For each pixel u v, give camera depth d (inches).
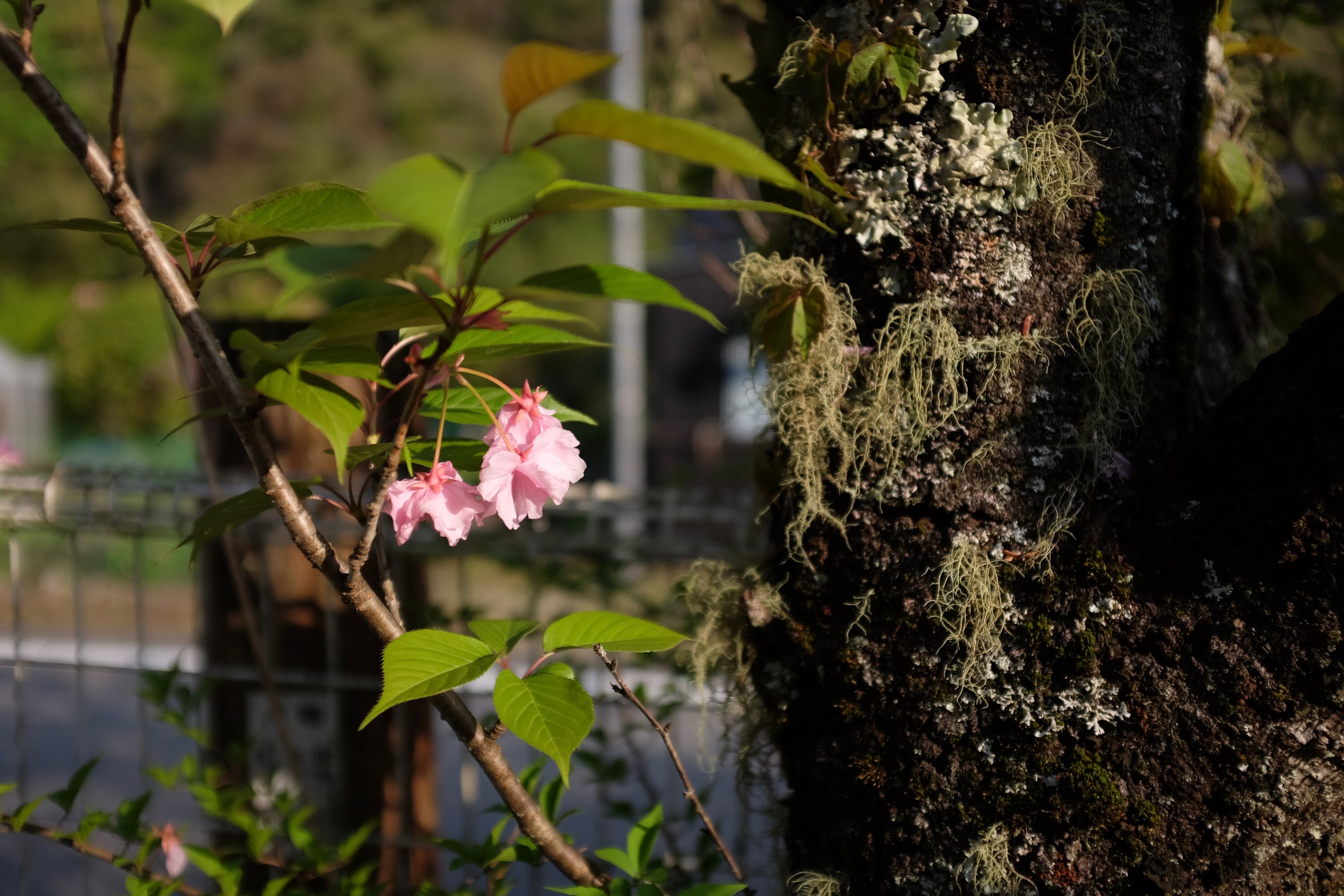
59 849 99.9
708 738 58.4
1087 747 41.9
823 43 43.5
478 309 40.9
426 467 43.4
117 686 150.3
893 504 43.4
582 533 56.6
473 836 64.2
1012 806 42.2
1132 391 42.9
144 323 331.0
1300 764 41.0
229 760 57.6
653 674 67.5
